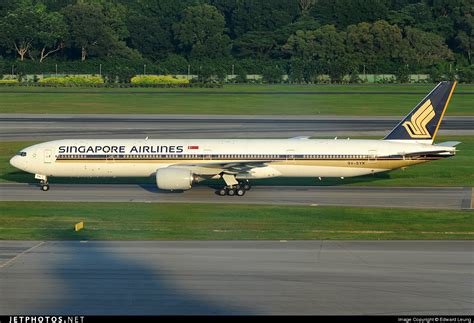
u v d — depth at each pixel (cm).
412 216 18188
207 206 19488
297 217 18075
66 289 12225
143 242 15362
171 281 12656
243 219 17825
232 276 12938
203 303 11588
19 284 12475
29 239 15625
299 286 12406
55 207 19325
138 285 12450
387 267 13450
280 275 12988
